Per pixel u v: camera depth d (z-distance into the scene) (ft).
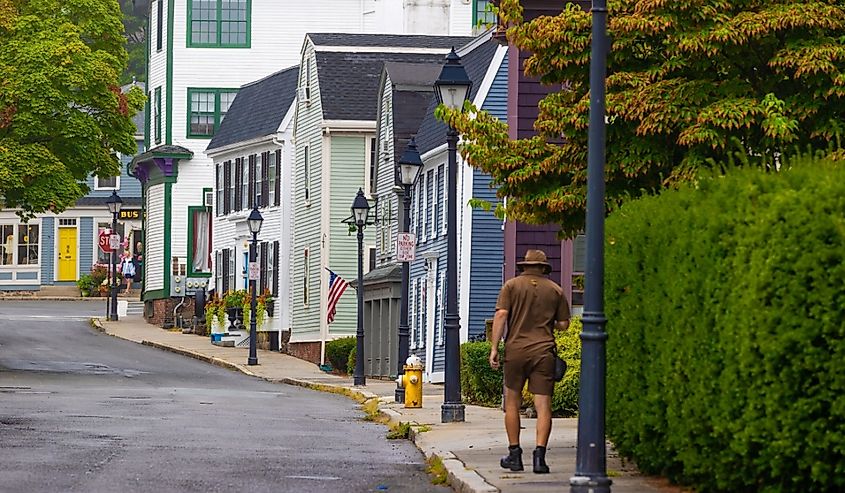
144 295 394.52
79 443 104.78
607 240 81.97
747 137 94.73
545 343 83.87
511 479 80.28
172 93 378.94
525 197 100.73
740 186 65.21
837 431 57.11
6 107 221.25
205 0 378.53
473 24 353.31
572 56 97.30
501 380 156.25
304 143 308.60
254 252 270.46
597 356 67.36
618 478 77.87
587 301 67.77
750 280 59.77
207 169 379.96
